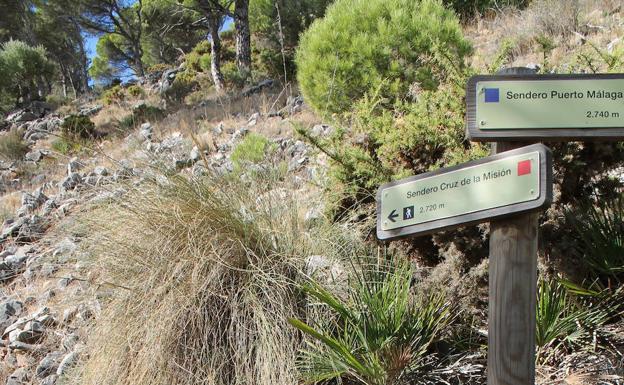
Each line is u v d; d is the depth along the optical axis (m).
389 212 2.31
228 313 3.33
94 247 3.71
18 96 23.62
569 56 8.41
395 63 7.37
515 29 10.75
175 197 3.59
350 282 3.37
